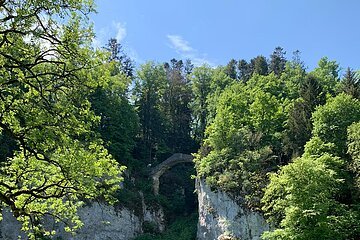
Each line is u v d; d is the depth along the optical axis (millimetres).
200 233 54625
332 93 63094
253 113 57312
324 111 41125
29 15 12500
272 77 72562
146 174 69625
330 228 27812
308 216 28141
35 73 13820
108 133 64562
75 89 14195
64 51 13742
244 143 51312
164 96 86625
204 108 82562
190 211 68812
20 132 13320
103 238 52562
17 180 14594
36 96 13500
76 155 13648
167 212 66188
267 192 32375
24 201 14273
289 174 29719
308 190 28828
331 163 34281
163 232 62531
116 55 94938
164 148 77938
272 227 40719
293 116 49281
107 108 65188
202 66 85438
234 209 48375
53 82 13938
